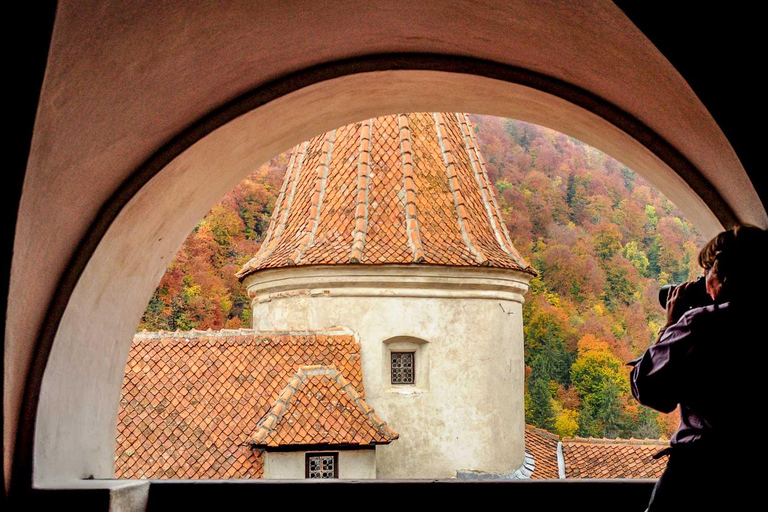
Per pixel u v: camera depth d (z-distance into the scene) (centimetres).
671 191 471
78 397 441
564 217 4881
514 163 5097
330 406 1587
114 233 426
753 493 245
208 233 4312
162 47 345
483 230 1942
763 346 251
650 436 4100
